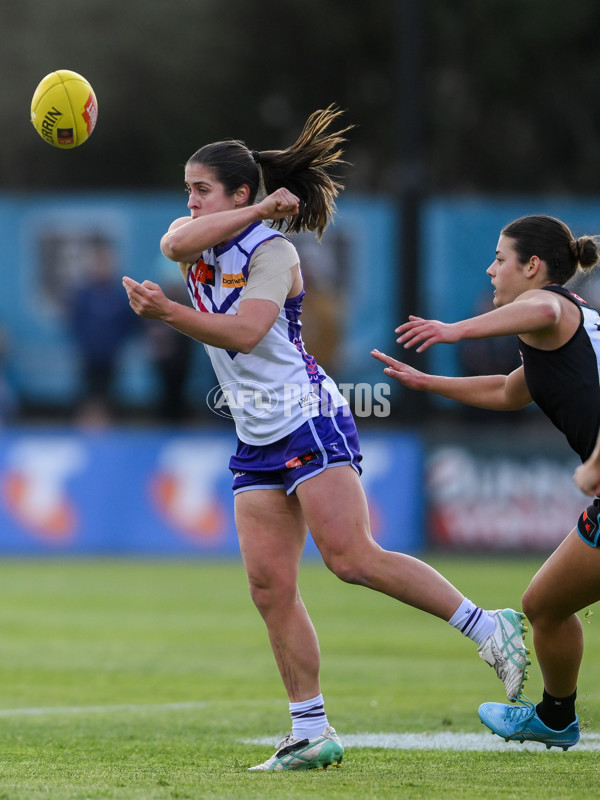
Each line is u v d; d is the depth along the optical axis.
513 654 16.61
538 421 63.97
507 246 16.67
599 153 96.44
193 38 96.06
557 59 96.81
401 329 15.33
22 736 20.91
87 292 62.31
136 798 13.92
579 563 15.88
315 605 43.56
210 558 56.53
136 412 63.03
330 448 16.78
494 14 94.56
